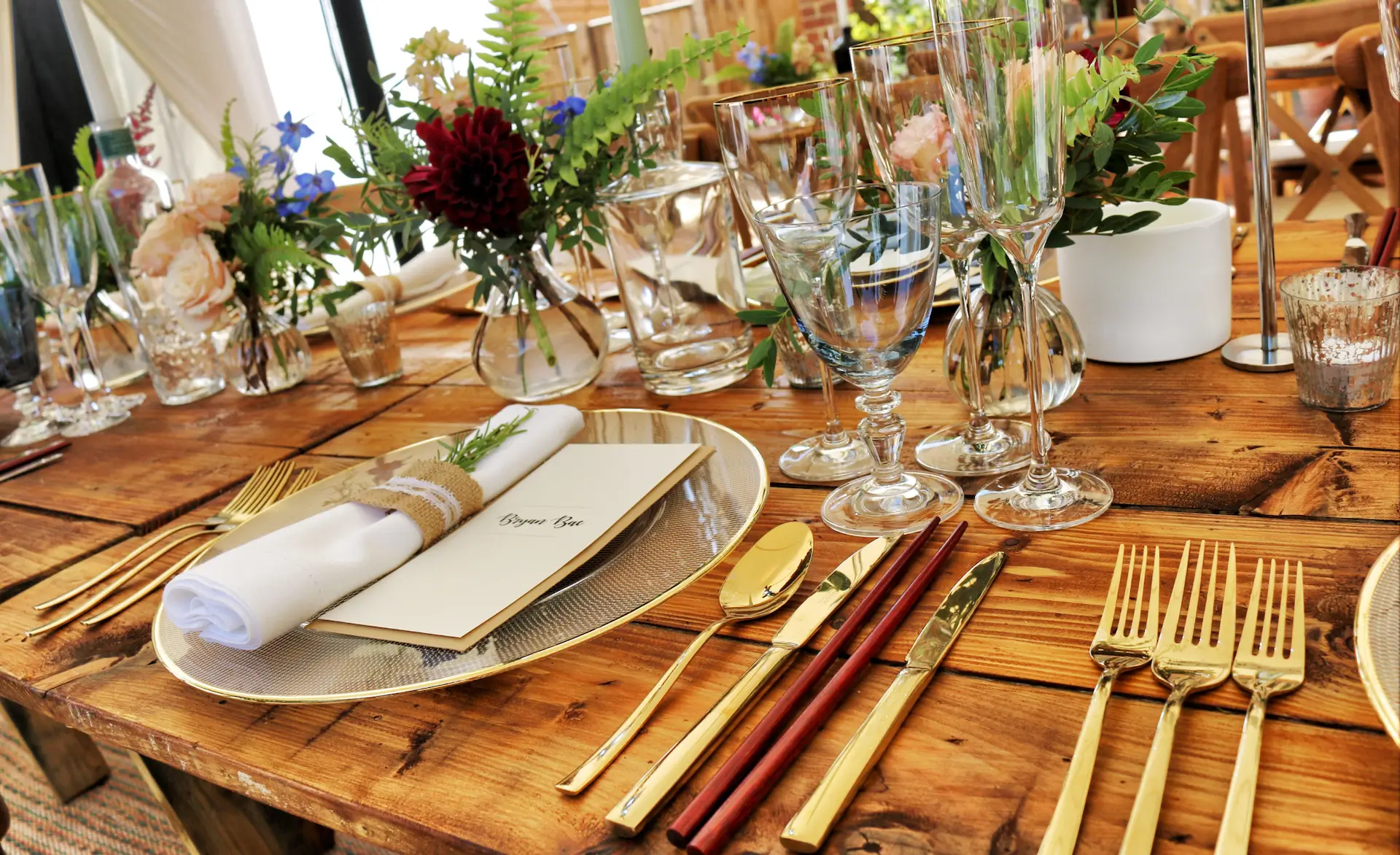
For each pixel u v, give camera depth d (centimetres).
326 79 413
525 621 58
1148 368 86
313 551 64
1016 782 42
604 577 61
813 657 53
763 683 50
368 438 112
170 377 146
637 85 97
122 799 145
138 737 61
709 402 102
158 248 126
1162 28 280
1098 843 38
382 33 410
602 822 44
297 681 56
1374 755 39
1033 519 63
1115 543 59
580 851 43
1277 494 61
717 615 60
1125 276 84
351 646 59
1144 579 54
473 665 54
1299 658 45
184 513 100
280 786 53
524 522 68
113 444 131
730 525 62
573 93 119
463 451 76
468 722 54
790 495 75
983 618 54
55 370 174
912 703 47
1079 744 42
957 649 52
